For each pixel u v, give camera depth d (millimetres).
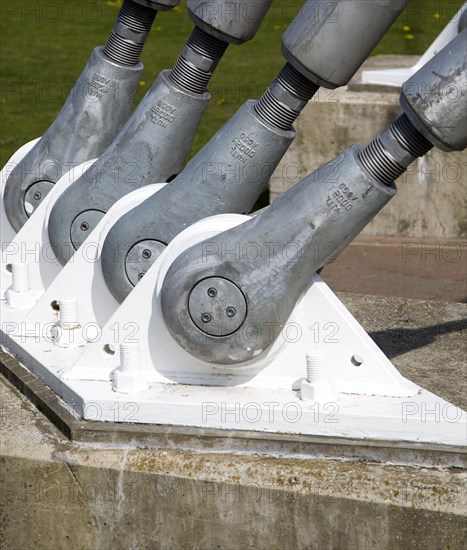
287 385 2922
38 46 11391
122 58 3773
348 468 2670
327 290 2877
